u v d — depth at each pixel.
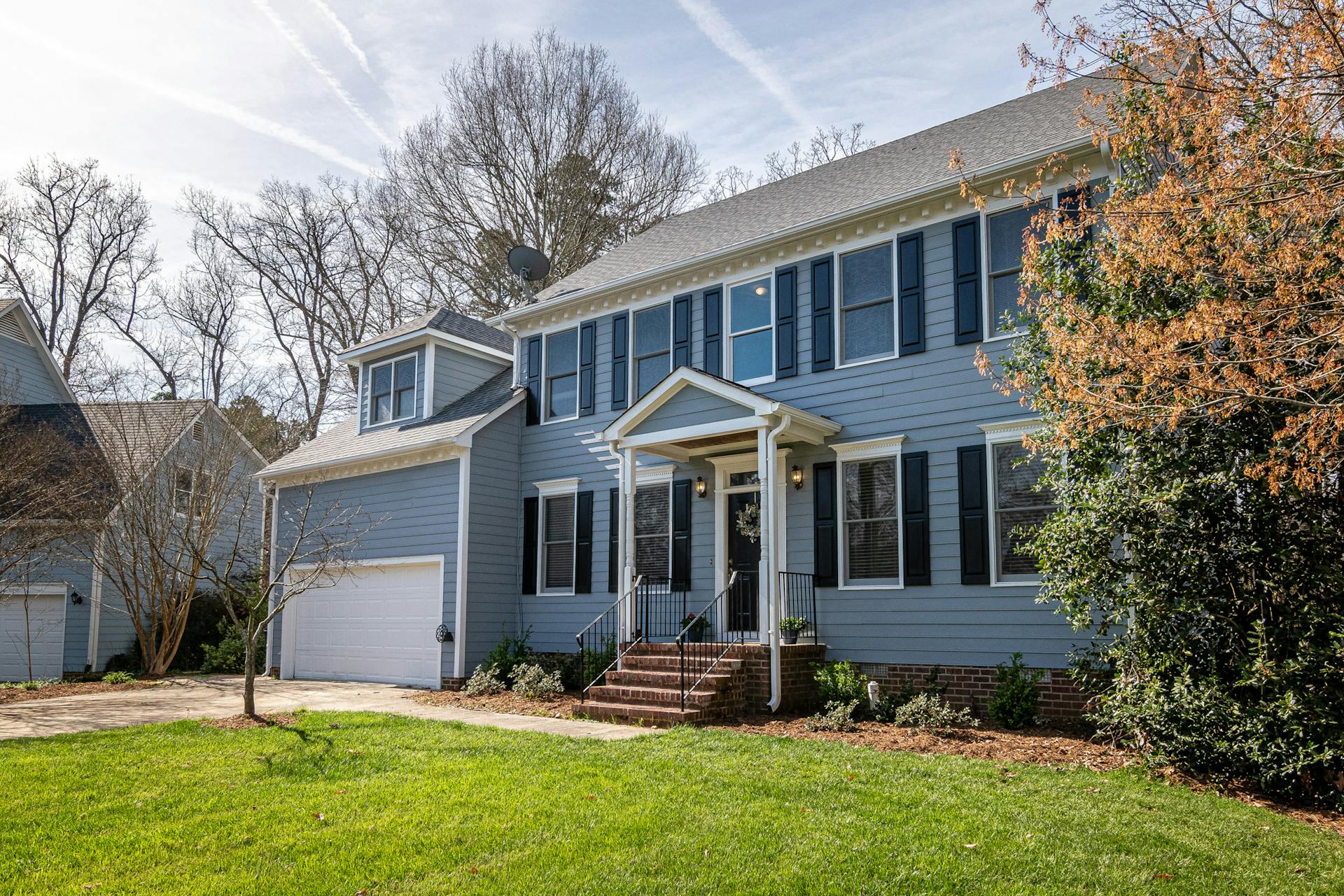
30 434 20.53
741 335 14.52
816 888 5.12
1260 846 5.98
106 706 12.77
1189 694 7.86
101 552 19.97
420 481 16.84
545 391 17.17
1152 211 7.12
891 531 12.38
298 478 19.23
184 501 22.09
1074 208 11.17
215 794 7.20
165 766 8.18
